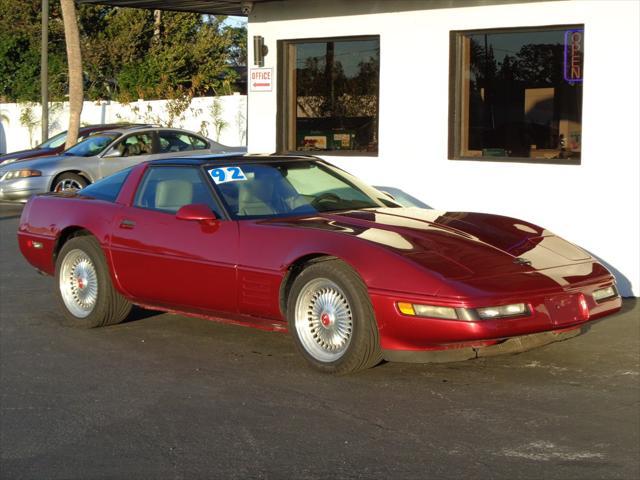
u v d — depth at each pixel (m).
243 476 4.61
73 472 4.71
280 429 5.29
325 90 11.49
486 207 9.95
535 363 6.61
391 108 10.66
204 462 4.81
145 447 5.05
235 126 28.80
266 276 6.49
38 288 9.72
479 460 4.76
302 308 6.35
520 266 6.12
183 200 7.26
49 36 35.41
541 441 5.03
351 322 6.07
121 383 6.27
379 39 10.80
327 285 6.20
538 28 9.48
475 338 5.64
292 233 6.45
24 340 7.50
